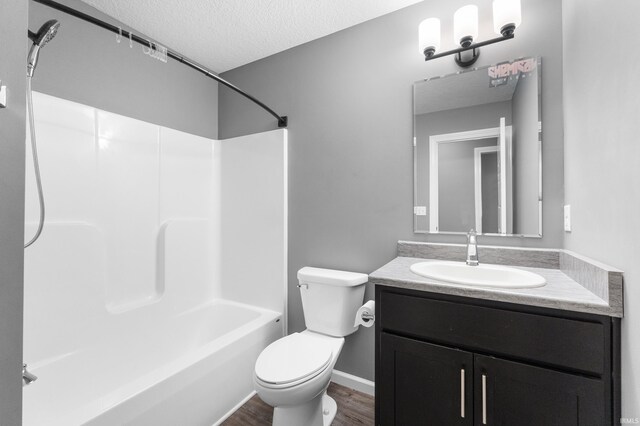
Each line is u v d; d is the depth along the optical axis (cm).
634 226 75
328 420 157
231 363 166
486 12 156
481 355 104
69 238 157
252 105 238
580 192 115
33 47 110
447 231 164
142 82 204
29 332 142
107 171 175
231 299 240
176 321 212
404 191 176
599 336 87
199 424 145
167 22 189
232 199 241
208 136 250
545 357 95
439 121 166
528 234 145
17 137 71
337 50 199
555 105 140
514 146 148
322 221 204
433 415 112
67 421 100
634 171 75
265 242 224
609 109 89
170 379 131
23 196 72
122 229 184
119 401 112
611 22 87
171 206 214
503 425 100
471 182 158
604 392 86
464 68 161
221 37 205
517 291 100
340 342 167
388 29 181
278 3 172
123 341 180
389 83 181
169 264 210
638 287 74
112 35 187
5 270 69
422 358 114
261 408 170
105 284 174
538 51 144
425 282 114
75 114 160
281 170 217
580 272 107
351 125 193
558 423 92
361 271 189
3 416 69
